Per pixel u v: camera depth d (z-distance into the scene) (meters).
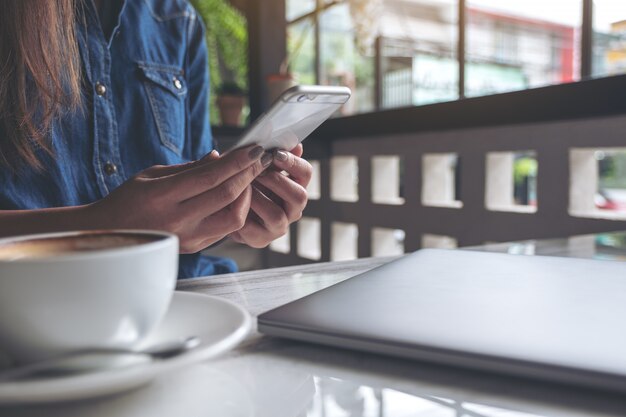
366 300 0.37
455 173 2.25
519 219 1.70
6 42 0.71
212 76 3.46
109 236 0.29
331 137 2.52
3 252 0.27
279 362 0.30
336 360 0.30
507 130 1.72
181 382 0.27
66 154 0.87
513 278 0.42
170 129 1.03
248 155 0.48
